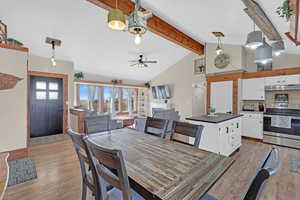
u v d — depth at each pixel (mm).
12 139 2936
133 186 944
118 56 5883
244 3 2049
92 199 1878
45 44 4453
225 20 2982
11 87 2906
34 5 3139
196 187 862
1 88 2811
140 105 9266
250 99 4699
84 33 4250
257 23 2475
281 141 3963
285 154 3381
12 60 2912
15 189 2078
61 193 2006
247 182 2289
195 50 5723
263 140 4285
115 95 8344
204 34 4523
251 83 4688
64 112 5480
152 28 3945
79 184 2207
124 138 1906
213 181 930
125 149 1498
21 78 3010
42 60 5035
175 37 4719
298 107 3879
